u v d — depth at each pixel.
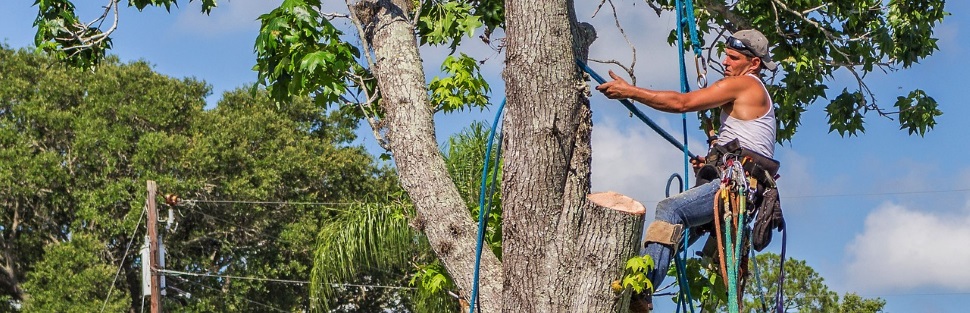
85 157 29.12
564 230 5.93
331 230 12.99
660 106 5.95
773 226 6.19
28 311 27.08
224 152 29.50
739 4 11.50
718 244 5.98
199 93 31.45
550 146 5.93
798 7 11.45
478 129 12.32
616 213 5.92
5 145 29.20
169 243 29.72
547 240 5.94
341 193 31.77
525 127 5.96
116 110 29.48
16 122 29.64
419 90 7.00
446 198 6.73
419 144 6.85
